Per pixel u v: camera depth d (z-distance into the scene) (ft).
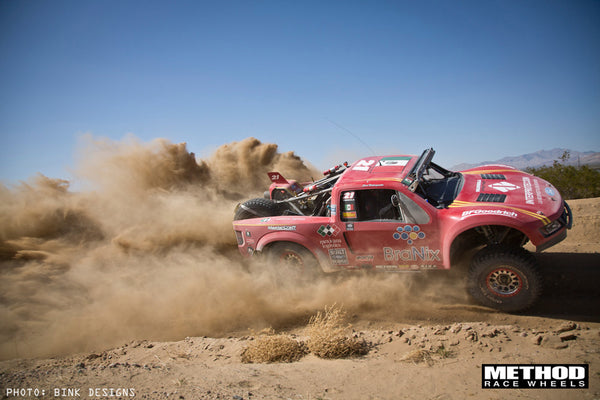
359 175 18.11
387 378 10.56
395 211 17.11
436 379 10.19
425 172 19.07
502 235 15.34
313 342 13.23
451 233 15.40
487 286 15.11
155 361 13.97
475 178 18.89
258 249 19.58
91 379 11.56
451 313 15.92
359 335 14.43
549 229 14.33
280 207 21.93
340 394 9.84
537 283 14.30
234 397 9.80
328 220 17.87
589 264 18.22
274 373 11.54
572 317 14.38
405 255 16.75
